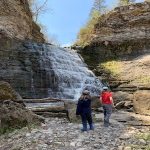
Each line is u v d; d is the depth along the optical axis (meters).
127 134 13.69
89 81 29.80
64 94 26.80
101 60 35.22
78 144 12.01
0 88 16.55
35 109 17.69
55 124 15.84
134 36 35.03
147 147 11.68
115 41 35.41
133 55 34.47
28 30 33.41
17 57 25.42
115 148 11.55
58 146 11.86
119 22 36.12
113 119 18.44
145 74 29.75
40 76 25.91
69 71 28.58
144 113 21.42
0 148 12.49
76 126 15.43
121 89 28.08
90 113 14.48
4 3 30.86
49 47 29.23
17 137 13.42
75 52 34.03
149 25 35.06
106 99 15.98
